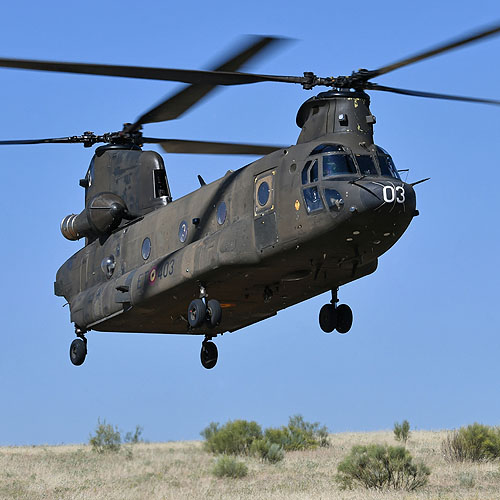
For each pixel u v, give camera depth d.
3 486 65.50
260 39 34.28
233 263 42.72
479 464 74.25
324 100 42.19
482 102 41.16
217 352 53.28
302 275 43.78
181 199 49.94
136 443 124.12
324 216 39.25
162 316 51.69
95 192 56.94
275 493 58.69
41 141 54.38
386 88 42.50
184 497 56.88
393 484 61.09
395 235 40.25
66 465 84.50
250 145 50.88
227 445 94.81
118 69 36.50
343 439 111.56
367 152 40.88
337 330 47.53
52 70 35.53
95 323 53.84
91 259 56.88
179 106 45.16
